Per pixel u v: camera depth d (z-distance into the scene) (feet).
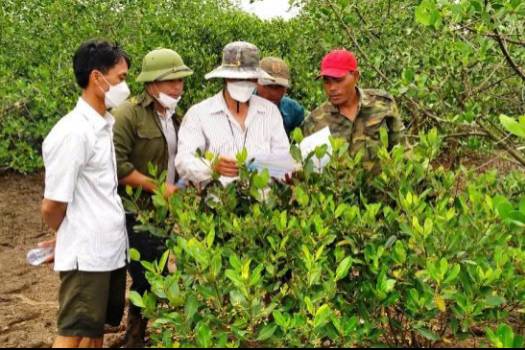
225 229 10.34
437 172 11.59
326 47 20.34
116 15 32.07
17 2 32.58
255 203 10.89
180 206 10.61
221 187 10.68
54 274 19.36
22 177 27.76
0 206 24.61
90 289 10.78
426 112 14.11
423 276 8.86
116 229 10.98
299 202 10.16
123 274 11.84
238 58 11.85
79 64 10.69
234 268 8.62
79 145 10.35
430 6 11.70
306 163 10.71
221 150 12.18
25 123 25.61
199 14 34.76
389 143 13.53
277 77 14.01
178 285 9.00
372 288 8.92
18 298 17.74
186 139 12.17
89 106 10.76
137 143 12.57
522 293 9.02
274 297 8.76
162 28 29.71
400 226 9.52
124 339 13.14
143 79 12.19
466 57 13.23
